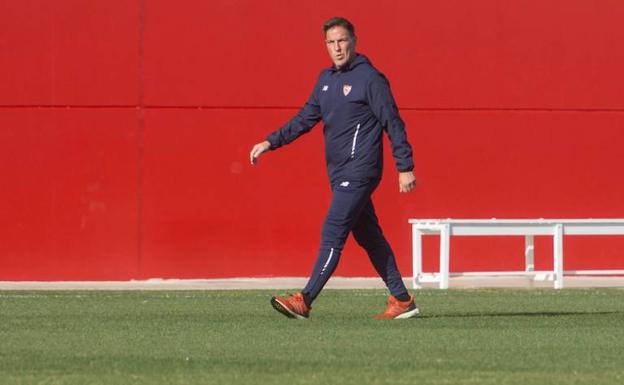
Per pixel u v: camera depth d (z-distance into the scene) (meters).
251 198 61.81
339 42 35.03
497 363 27.22
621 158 63.88
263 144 36.19
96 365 26.83
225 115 61.53
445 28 62.66
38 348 29.72
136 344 30.47
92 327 34.56
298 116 36.28
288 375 25.41
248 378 25.00
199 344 30.47
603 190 63.78
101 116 60.88
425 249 63.09
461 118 62.84
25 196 60.66
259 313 39.62
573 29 63.44
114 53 60.84
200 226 61.53
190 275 61.53
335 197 35.25
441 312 40.12
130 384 24.25
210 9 61.31
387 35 62.31
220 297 47.56
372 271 62.88
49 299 46.03
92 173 60.94
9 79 60.41
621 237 64.19
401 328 34.19
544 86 63.34
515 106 63.16
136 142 61.09
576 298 46.97
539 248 63.69
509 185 63.19
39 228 60.75
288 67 61.72
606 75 63.72
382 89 34.81
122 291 52.34
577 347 30.11
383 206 62.59
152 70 61.09
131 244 61.16
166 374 25.55
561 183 63.47
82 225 60.94
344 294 49.06
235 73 61.53
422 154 62.62
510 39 63.06
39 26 60.50
